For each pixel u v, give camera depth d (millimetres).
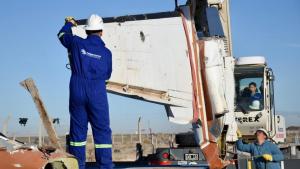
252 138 19375
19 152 7715
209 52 11242
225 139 13094
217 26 12445
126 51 11148
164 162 16328
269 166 12672
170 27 11125
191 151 16562
